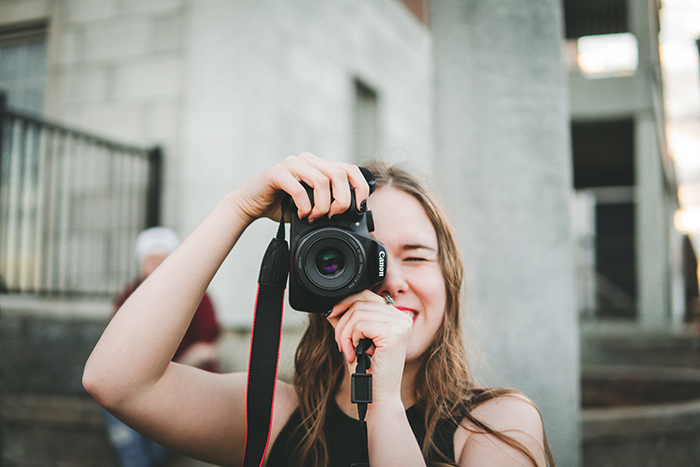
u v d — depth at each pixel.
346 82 6.02
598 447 2.49
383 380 0.96
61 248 4.69
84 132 4.50
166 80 4.61
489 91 2.36
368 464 0.94
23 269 4.73
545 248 2.30
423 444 1.03
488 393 1.10
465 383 1.17
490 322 2.25
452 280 1.15
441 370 1.11
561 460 2.21
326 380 1.15
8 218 4.29
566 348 2.29
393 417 0.95
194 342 3.02
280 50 4.86
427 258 1.11
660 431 2.58
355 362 1.00
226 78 4.43
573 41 9.27
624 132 9.19
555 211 2.34
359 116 6.69
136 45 4.73
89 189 4.66
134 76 4.71
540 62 2.39
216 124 4.42
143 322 0.98
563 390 2.26
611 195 12.63
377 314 0.98
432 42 2.54
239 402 1.13
